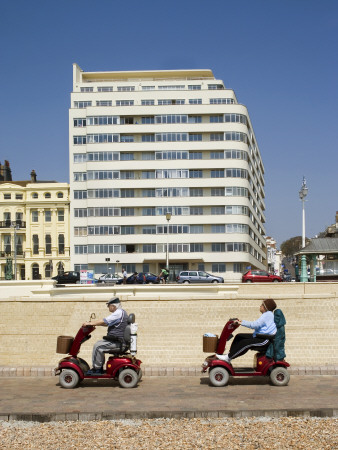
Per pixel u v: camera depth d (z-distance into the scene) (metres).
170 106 79.00
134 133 79.12
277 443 6.38
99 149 78.38
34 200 78.88
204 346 10.08
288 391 9.27
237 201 77.31
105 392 9.39
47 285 21.97
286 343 11.95
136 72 90.88
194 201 77.38
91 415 7.73
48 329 12.30
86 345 12.33
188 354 12.08
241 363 11.95
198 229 77.69
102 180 77.81
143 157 79.19
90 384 10.20
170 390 9.52
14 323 12.36
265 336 9.87
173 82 88.19
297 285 30.41
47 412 7.78
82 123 81.06
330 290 30.23
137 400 8.66
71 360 9.93
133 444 6.41
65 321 12.31
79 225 78.44
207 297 12.30
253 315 12.26
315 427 7.06
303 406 7.99
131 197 77.75
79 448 6.30
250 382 10.23
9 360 12.23
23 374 11.21
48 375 11.19
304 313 12.04
